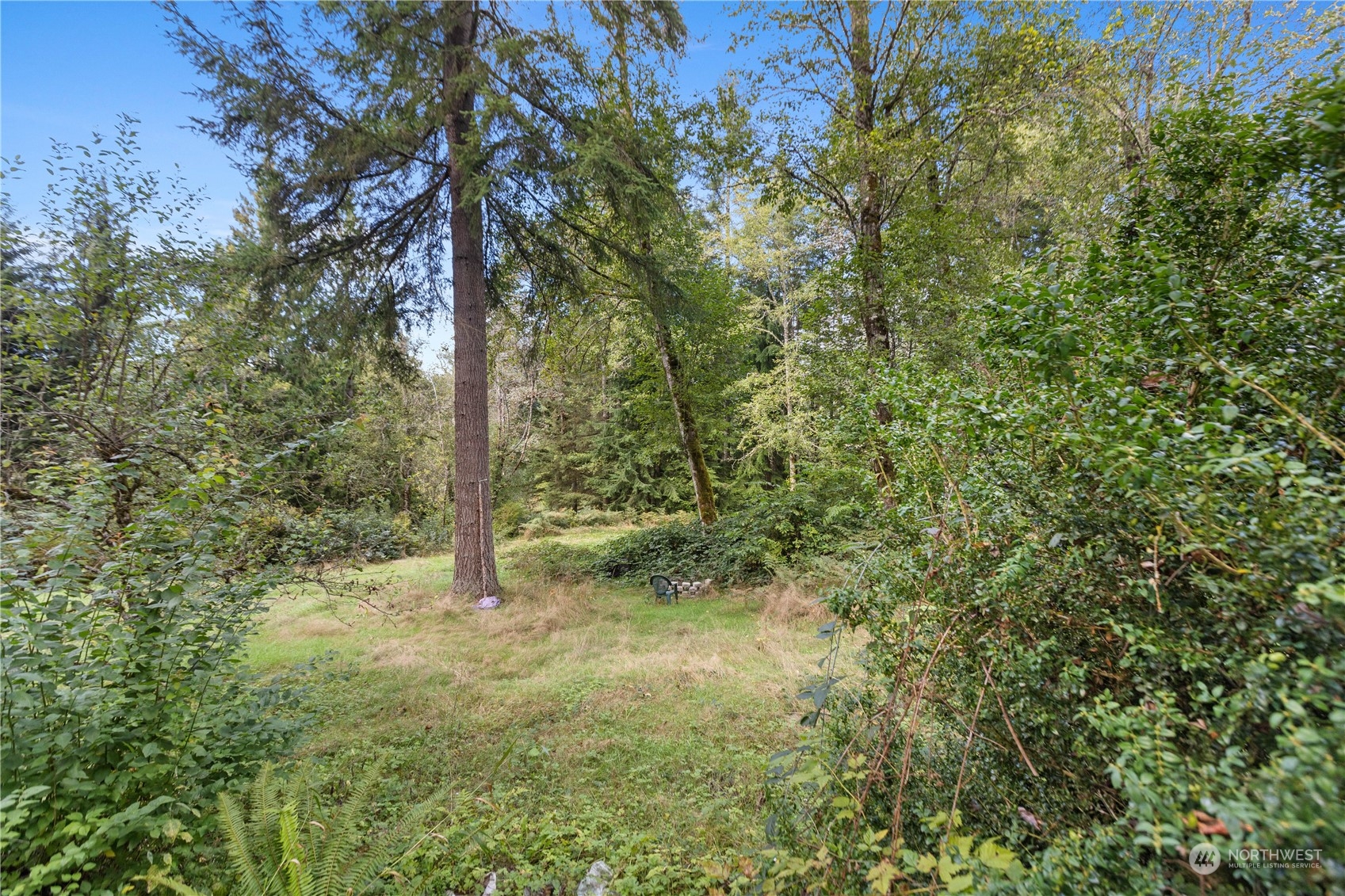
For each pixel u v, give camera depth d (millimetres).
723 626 7375
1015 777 1861
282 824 2133
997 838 1678
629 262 9961
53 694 2156
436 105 7715
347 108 7863
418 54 7359
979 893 1322
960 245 7773
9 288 3805
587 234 9781
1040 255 2297
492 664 6066
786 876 1950
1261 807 996
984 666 1859
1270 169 1771
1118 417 1516
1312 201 1696
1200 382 1688
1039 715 1716
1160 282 1657
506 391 23562
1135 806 1168
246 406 4852
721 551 10562
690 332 11773
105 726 2295
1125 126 7703
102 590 2357
